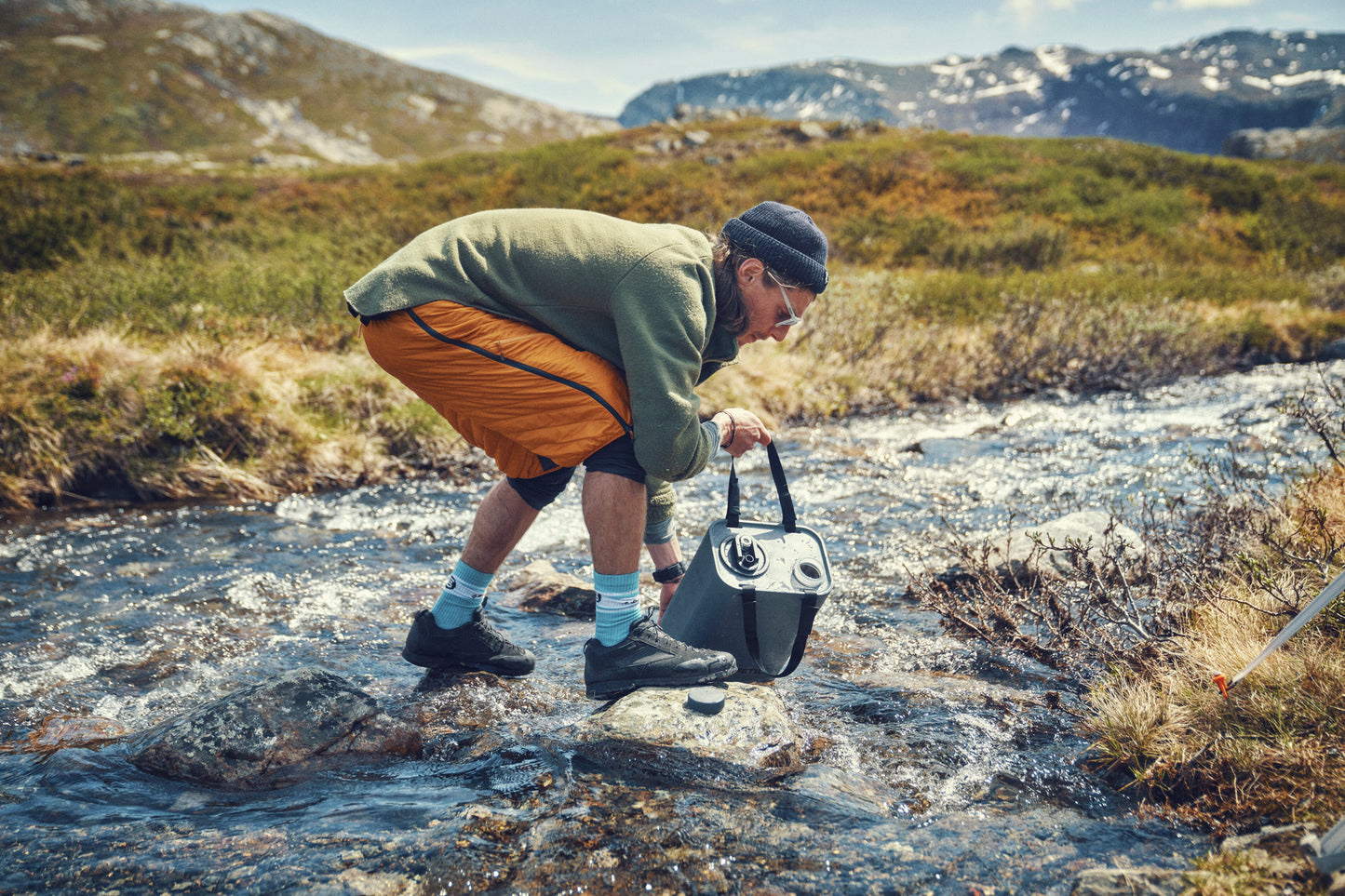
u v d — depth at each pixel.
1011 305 9.50
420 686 2.33
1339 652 1.96
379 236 11.59
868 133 28.77
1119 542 2.81
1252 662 1.83
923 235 16.45
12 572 3.35
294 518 4.27
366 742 1.97
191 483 4.76
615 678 2.11
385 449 5.41
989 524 3.96
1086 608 2.56
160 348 5.61
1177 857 1.53
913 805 1.75
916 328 9.13
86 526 4.06
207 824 1.65
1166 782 1.77
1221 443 5.38
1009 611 2.69
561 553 3.75
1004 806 1.74
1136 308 9.40
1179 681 2.04
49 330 5.57
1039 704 2.23
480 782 1.83
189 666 2.47
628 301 1.91
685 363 1.93
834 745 2.01
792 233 2.00
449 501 4.66
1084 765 1.90
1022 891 1.44
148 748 1.88
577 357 1.98
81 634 2.73
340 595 3.16
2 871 1.48
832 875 1.49
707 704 2.02
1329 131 36.56
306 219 16.89
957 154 24.09
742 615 2.15
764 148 26.59
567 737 2.03
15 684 2.34
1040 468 5.09
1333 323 9.82
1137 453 5.32
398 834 1.61
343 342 6.82
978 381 8.14
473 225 2.02
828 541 3.86
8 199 12.59
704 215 17.88
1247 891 1.35
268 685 2.04
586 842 1.58
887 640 2.73
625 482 2.04
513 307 1.98
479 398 2.01
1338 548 2.31
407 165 26.69
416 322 1.93
